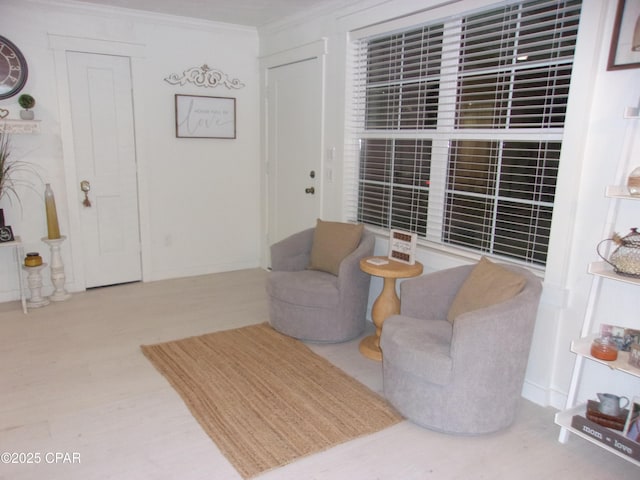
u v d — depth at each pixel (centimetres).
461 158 293
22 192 381
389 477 196
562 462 208
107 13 390
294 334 322
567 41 238
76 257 412
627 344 205
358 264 309
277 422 230
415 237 295
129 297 406
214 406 242
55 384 261
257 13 402
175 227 458
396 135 332
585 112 220
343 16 354
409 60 318
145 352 301
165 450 208
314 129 401
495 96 270
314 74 392
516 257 269
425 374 217
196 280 460
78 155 400
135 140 423
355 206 378
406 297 261
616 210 216
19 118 369
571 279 237
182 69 433
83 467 197
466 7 271
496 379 215
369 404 247
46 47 372
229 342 318
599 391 234
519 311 211
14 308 374
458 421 219
